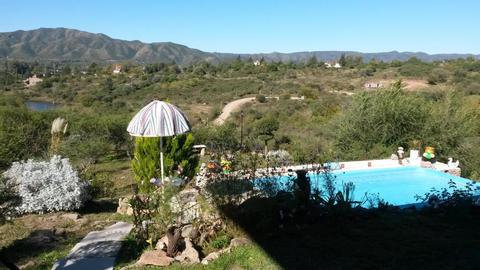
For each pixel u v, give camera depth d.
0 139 17.08
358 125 18.75
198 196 6.79
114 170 18.86
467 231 5.86
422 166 15.40
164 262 4.99
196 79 83.56
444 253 4.97
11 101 37.78
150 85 78.38
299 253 5.04
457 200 7.09
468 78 56.28
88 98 63.62
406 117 18.17
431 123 18.19
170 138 10.40
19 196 7.66
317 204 6.38
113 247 5.88
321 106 40.41
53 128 19.06
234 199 6.36
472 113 20.28
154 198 6.18
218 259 4.97
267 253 5.05
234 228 5.78
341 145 19.12
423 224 6.22
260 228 5.74
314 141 20.09
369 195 11.69
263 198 6.22
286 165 11.34
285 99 57.44
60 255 5.73
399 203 11.03
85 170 12.46
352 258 4.86
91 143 19.53
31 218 7.78
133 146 23.00
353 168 14.70
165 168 10.20
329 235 5.68
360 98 19.31
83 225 7.41
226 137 21.98
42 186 8.51
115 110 46.50
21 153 17.81
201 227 5.77
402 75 66.56
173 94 69.94
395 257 4.87
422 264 4.64
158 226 5.88
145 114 8.88
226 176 6.96
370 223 6.26
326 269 4.57
